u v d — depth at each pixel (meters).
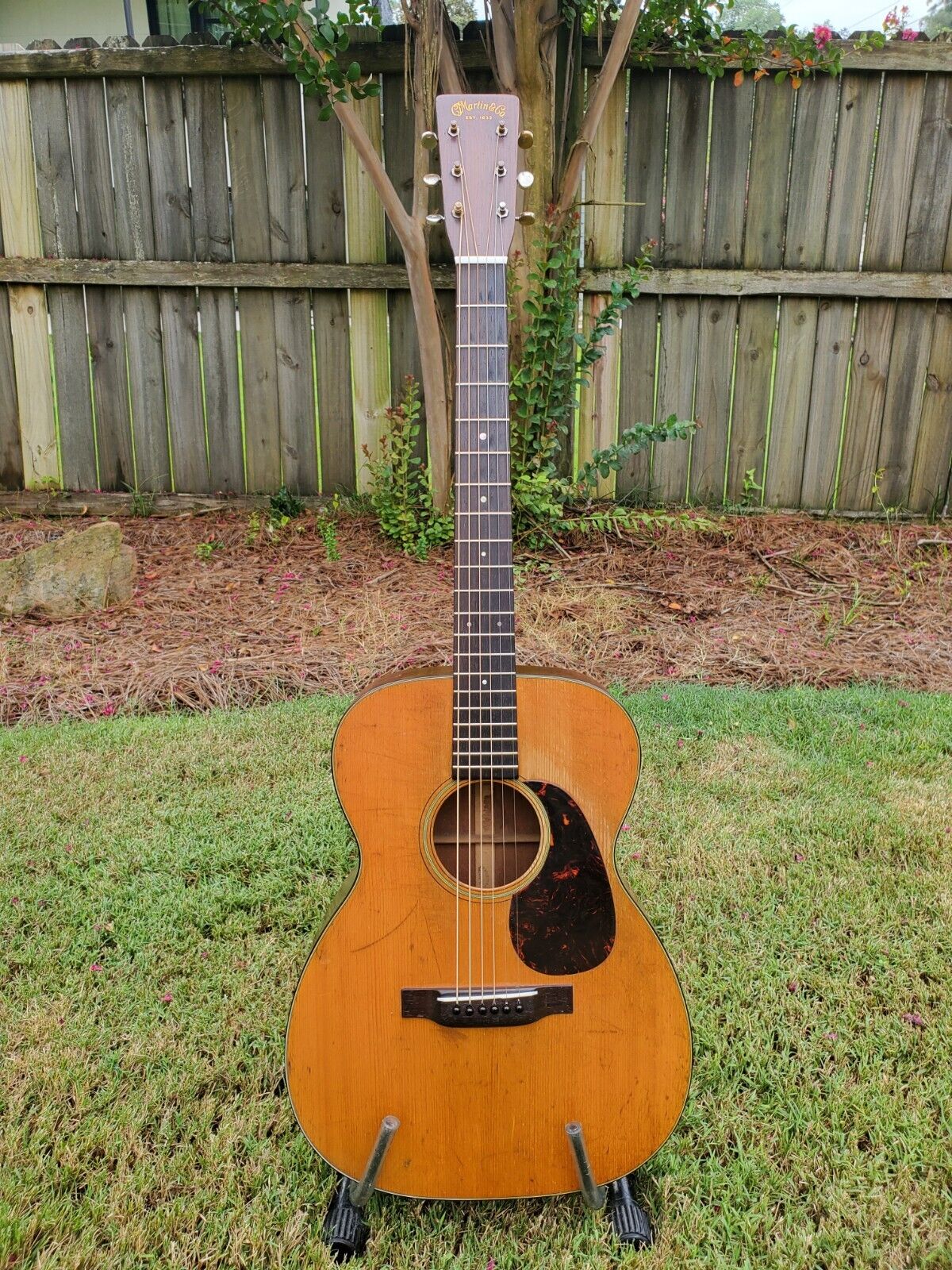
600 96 4.12
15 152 4.93
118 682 3.56
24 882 2.36
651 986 1.43
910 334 4.96
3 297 5.11
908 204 4.81
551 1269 1.40
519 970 1.42
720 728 3.28
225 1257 1.41
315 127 4.77
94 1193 1.51
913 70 4.58
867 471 5.17
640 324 4.98
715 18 5.94
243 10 4.17
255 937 2.18
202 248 4.99
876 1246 1.43
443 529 4.72
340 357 5.07
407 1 3.95
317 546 4.84
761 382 5.05
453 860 1.48
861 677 3.74
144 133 4.86
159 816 2.68
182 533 5.05
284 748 3.10
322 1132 1.43
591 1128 1.44
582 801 1.44
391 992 1.41
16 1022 1.88
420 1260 1.42
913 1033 1.85
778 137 4.73
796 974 2.02
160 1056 1.80
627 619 4.18
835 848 2.53
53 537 4.88
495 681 1.43
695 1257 1.42
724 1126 1.64
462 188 1.52
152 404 5.21
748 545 4.85
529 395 4.57
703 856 2.48
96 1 8.13
